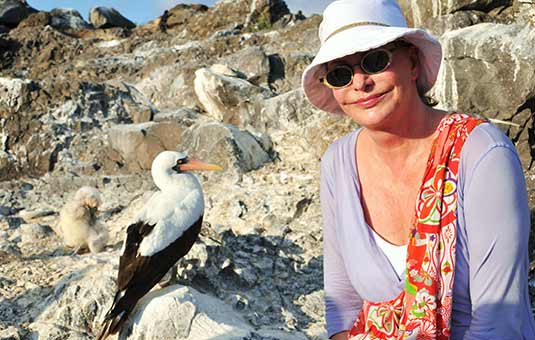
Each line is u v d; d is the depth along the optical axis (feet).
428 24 34.06
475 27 27.40
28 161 34.58
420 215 6.48
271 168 30.53
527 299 6.47
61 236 24.29
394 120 6.73
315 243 23.13
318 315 18.58
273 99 35.27
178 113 38.58
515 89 25.54
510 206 6.08
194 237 17.69
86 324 17.08
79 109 37.27
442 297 6.38
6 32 76.23
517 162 6.24
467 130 6.42
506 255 6.11
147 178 31.65
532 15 32.86
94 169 33.78
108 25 82.43
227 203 26.45
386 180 7.11
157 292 16.76
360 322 7.54
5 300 18.78
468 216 6.27
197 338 15.38
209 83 38.40
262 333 15.97
